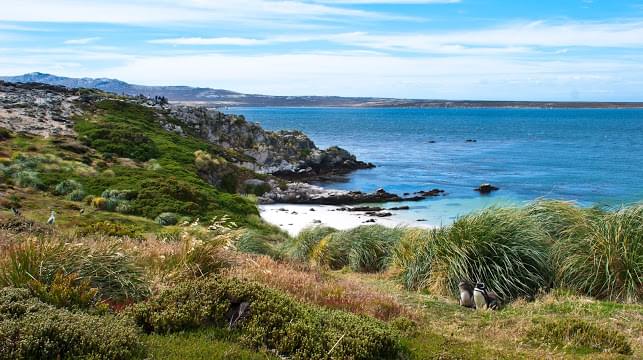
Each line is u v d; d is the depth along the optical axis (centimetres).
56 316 652
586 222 1361
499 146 11344
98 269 875
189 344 687
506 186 5919
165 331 732
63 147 4728
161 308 770
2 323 616
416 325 920
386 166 8081
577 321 880
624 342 819
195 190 3784
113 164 4616
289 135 8569
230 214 3575
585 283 1204
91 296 772
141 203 3428
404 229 1919
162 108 7788
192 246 1062
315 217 4372
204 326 754
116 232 1973
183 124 7588
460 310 1102
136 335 670
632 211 1309
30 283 754
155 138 5919
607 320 977
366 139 13750
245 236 1769
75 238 1004
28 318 630
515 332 912
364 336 734
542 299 1170
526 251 1279
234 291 810
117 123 6116
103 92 8569
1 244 1046
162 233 2059
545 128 18275
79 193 3462
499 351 796
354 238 1858
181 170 4809
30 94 7038
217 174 5416
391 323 898
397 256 1591
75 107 6619
